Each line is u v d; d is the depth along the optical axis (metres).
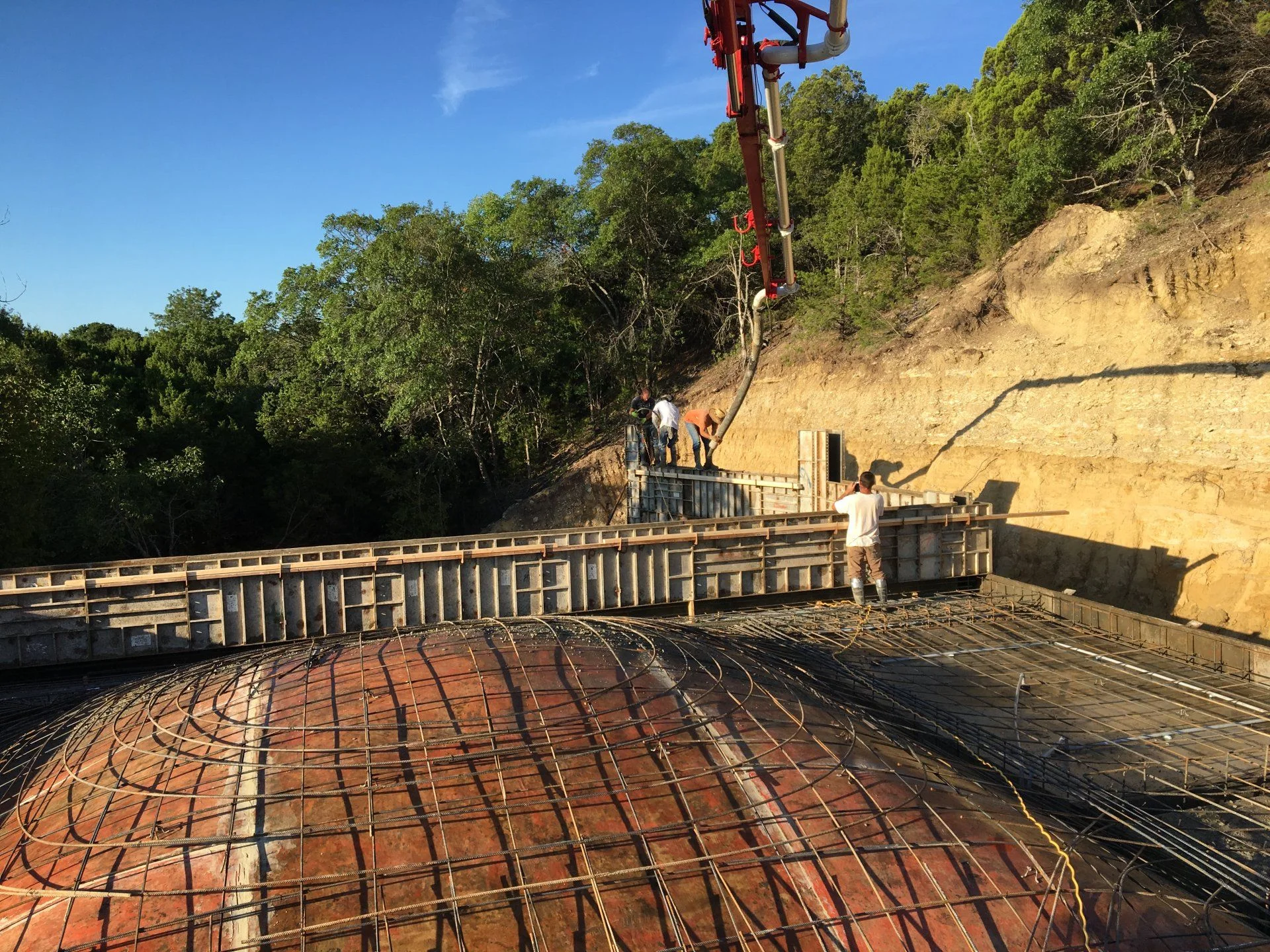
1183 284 16.03
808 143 35.69
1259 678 7.24
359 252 33.47
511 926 2.92
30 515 15.66
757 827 3.48
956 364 20.52
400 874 3.04
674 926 3.02
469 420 35.78
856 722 4.74
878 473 20.98
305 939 2.81
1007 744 5.71
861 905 3.22
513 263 34.16
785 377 26.95
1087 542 15.43
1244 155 18.20
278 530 33.78
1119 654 7.96
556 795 3.45
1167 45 18.83
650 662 4.62
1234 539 13.25
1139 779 5.33
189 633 8.94
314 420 32.53
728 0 5.70
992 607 9.71
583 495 32.50
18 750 4.99
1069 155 20.88
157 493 26.70
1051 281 18.97
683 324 38.53
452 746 3.65
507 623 5.46
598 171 36.78
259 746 3.67
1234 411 14.14
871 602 10.11
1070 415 16.83
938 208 25.50
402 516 32.53
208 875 3.02
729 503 18.19
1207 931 3.54
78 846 3.22
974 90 33.38
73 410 26.12
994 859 3.60
